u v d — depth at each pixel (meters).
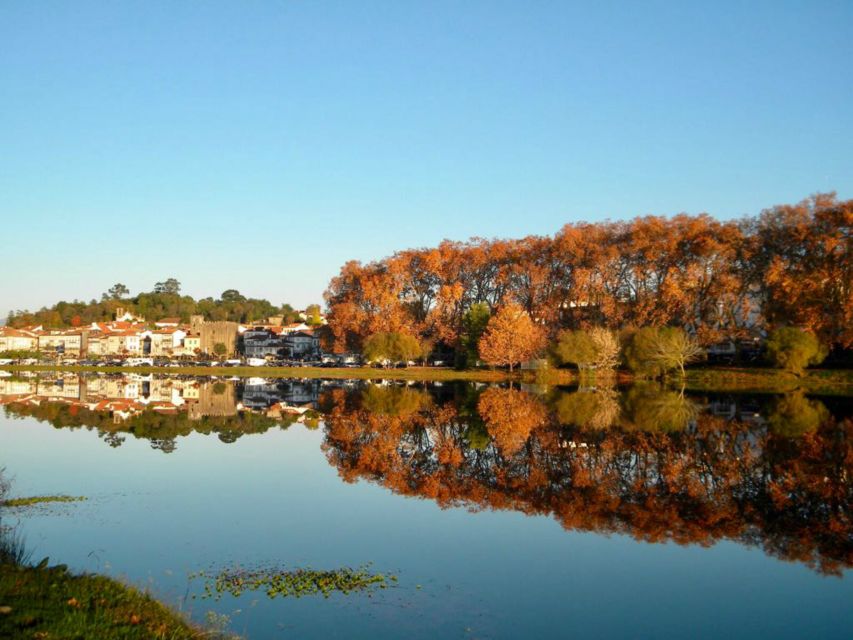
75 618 16.23
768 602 22.22
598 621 20.61
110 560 24.64
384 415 71.38
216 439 53.97
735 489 37.44
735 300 116.12
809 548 27.59
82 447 49.00
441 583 23.28
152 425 62.28
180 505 32.69
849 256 101.12
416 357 147.38
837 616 21.36
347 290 156.62
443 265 144.25
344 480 39.09
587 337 111.69
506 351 122.19
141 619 17.14
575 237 127.56
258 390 107.88
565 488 37.56
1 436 54.19
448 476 40.56
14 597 17.19
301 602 21.30
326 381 130.12
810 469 42.47
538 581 23.62
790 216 111.75
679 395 92.12
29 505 32.00
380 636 19.09
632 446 51.06
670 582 23.95
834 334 103.75
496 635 19.47
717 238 116.62
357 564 24.97
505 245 140.00
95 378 136.88
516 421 65.88
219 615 20.02
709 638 19.64
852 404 78.44
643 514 32.34
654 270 120.19
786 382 102.00
